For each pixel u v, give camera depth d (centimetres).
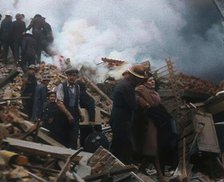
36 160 644
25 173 566
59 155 646
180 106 1036
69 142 853
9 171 554
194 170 973
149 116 816
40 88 1140
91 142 861
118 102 776
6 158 575
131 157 792
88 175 651
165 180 845
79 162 673
